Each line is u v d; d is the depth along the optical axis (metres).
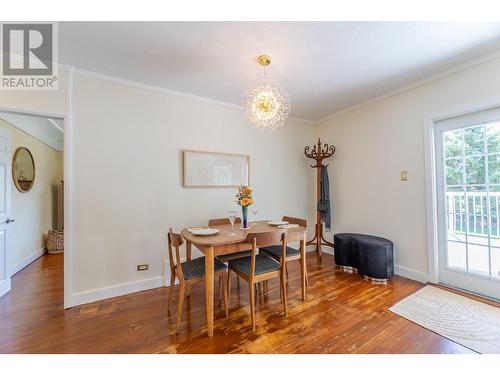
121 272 2.51
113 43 1.92
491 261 2.26
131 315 2.06
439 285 2.59
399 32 1.82
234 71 2.41
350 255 3.11
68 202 2.25
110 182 2.47
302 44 1.96
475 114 2.34
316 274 3.02
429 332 1.76
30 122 3.64
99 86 2.43
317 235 3.75
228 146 3.27
